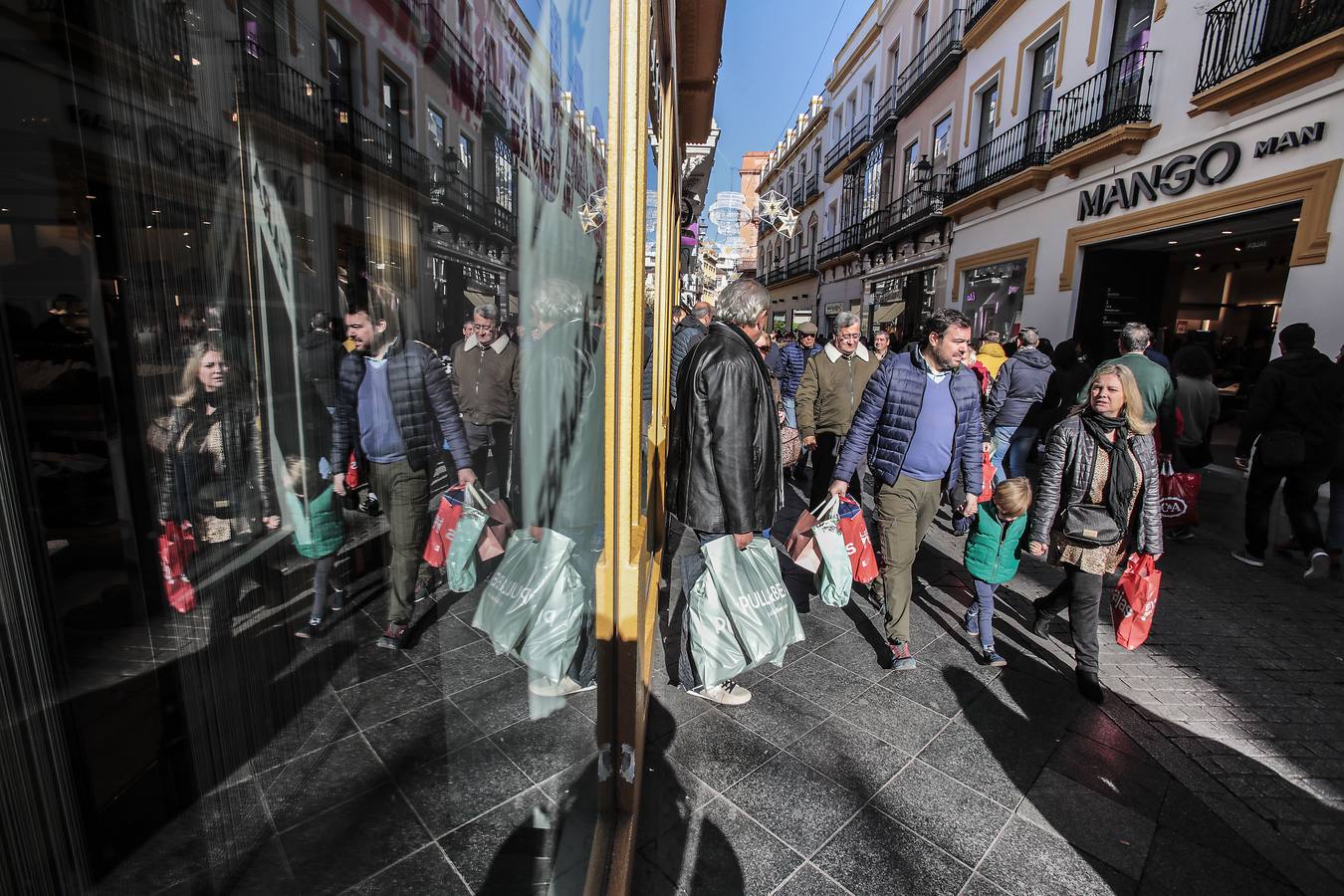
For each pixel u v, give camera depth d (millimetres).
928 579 4453
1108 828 2219
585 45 1429
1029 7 11664
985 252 13125
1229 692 3117
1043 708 2924
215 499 454
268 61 487
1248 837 2203
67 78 334
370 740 692
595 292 1589
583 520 1495
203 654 451
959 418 3154
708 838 2107
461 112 812
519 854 1075
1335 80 6320
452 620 857
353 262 607
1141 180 8898
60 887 365
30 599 336
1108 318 10328
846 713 2838
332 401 585
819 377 4902
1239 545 5379
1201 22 7988
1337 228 6297
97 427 363
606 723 1853
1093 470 2924
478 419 887
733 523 2596
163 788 426
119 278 370
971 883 1979
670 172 4145
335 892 640
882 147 19250
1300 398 4629
